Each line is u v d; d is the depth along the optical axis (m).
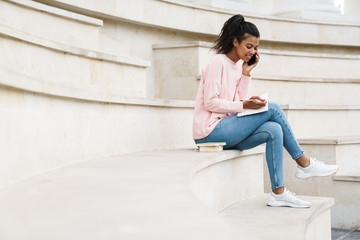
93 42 4.76
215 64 3.39
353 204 4.73
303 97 6.48
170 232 1.01
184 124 4.34
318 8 7.91
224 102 3.30
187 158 2.90
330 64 7.41
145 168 2.36
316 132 5.94
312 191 4.95
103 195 1.55
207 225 1.08
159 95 6.02
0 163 1.85
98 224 1.12
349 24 7.84
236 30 3.39
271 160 3.22
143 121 3.74
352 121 6.20
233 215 3.06
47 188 1.78
